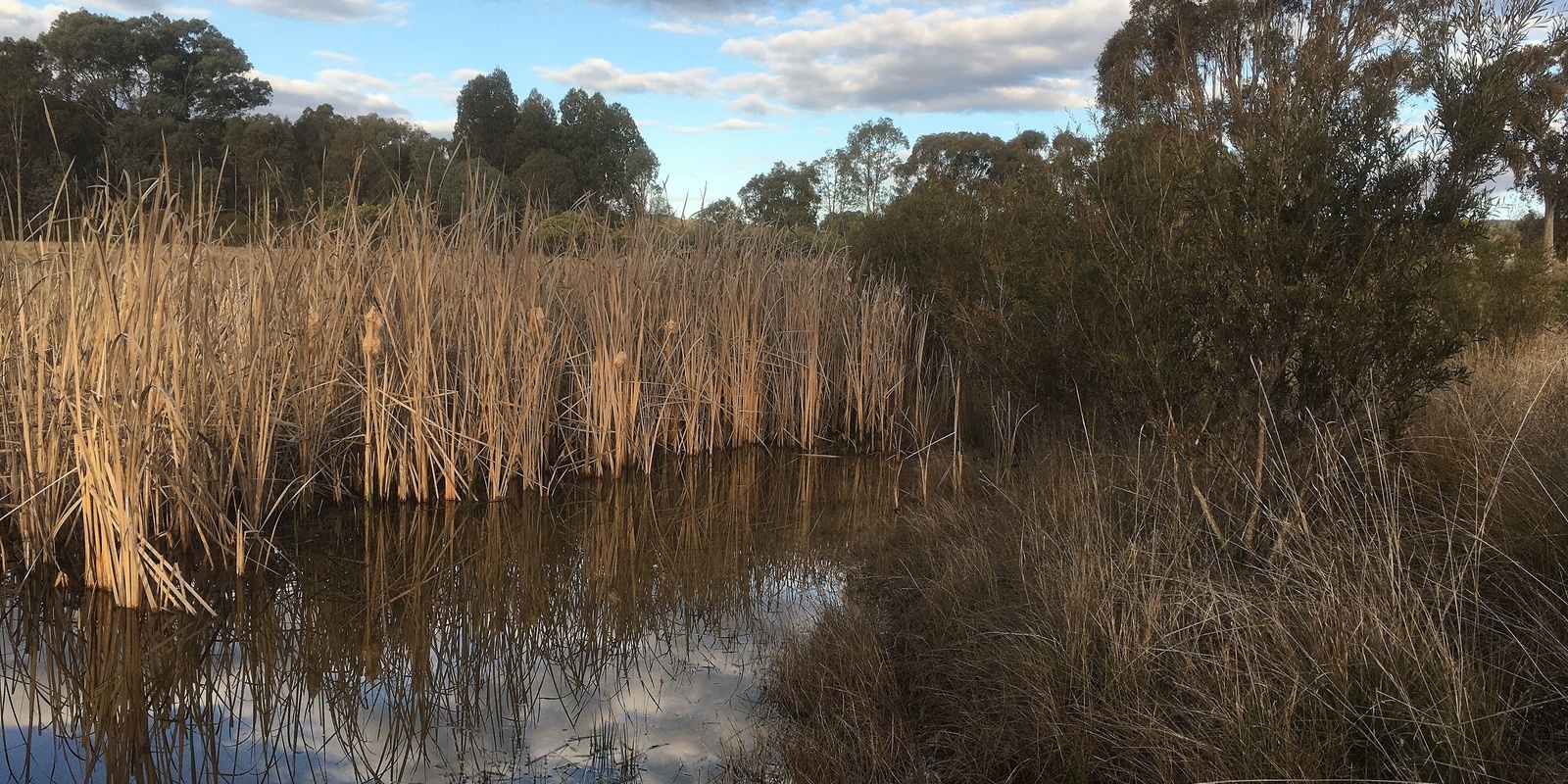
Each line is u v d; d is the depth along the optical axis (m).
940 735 3.45
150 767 3.41
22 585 4.78
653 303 8.70
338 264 6.39
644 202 9.37
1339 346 4.25
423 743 3.61
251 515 5.50
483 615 5.06
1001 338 8.09
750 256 9.64
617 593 5.45
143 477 4.72
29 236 4.97
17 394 4.87
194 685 4.12
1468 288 7.53
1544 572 3.35
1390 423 4.34
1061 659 3.51
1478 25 4.21
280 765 3.43
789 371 9.59
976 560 4.89
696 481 8.21
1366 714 2.72
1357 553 3.53
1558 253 10.87
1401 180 4.24
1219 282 4.64
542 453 7.55
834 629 4.34
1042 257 7.68
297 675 4.27
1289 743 2.64
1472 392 5.42
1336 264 4.36
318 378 6.31
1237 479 4.46
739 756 3.41
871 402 9.86
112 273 4.77
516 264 7.50
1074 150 7.58
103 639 4.46
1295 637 3.14
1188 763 2.76
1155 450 5.57
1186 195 4.91
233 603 4.98
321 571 5.56
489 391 7.10
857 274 11.04
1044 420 7.80
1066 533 4.74
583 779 3.31
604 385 7.94
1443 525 3.91
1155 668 3.35
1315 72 4.51
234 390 5.45
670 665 4.38
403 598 5.27
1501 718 2.62
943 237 10.35
